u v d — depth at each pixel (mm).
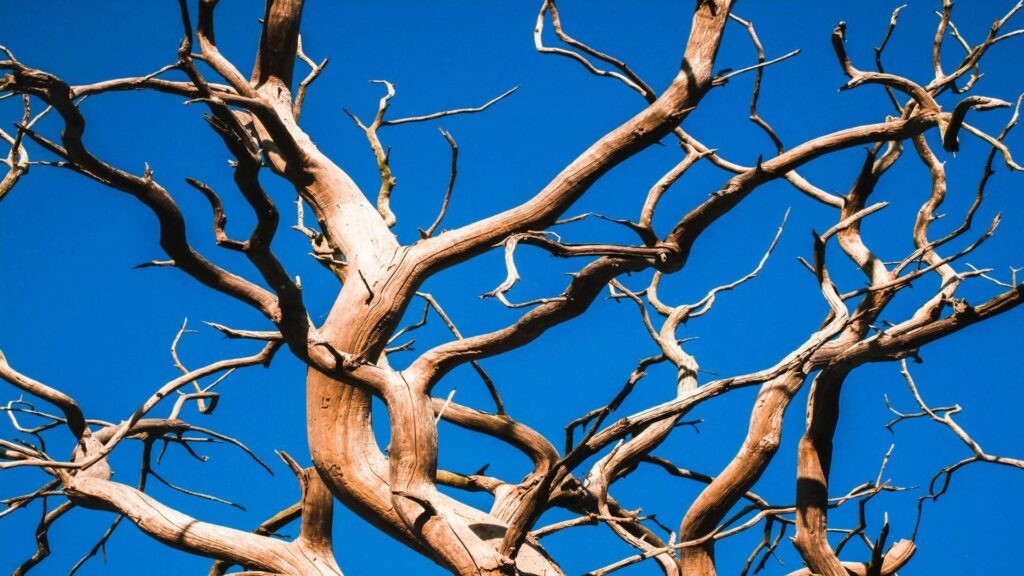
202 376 7488
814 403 7855
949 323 7152
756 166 7484
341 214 8570
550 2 7887
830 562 7711
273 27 9039
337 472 7930
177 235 7152
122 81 7082
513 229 7852
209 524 8109
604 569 7043
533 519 6746
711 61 7727
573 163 7770
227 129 6293
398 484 7129
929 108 7586
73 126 6734
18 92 6633
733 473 7961
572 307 7637
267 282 6910
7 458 8055
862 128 7668
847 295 7488
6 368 8023
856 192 8578
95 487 8125
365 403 8164
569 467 6613
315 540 8125
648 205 7477
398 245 8305
